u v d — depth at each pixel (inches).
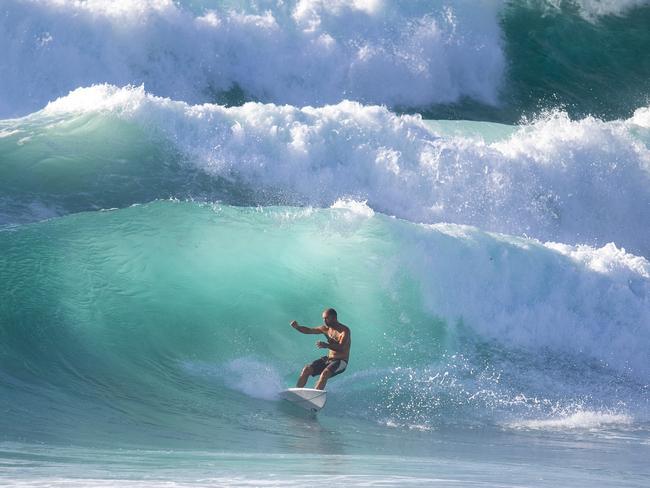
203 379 1606.8
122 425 1315.2
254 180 2476.6
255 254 1924.2
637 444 1534.2
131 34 3501.5
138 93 2522.1
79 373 1483.8
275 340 1765.5
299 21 3865.7
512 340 2014.0
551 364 1979.6
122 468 956.6
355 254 1995.6
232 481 879.1
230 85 3693.4
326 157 2581.2
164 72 3570.4
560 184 2901.1
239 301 1812.3
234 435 1334.9
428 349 1895.9
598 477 1114.1
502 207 2751.0
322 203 2516.0
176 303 1748.3
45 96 3329.2
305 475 951.0
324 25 3905.0
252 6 3801.7
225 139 2508.6
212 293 1807.3
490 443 1453.0
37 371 1449.3
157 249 1851.6
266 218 2017.7
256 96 3727.9
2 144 2327.8
